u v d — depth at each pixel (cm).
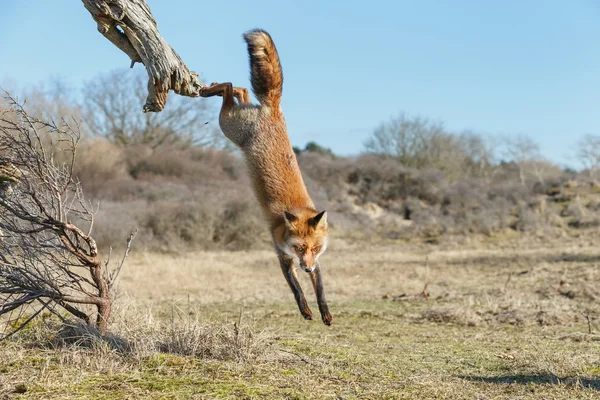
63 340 785
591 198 4303
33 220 749
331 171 5072
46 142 1514
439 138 5669
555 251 2675
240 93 890
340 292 1645
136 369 692
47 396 594
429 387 669
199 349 775
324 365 757
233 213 3312
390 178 4944
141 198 3841
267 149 851
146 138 5872
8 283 769
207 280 1855
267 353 782
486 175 5997
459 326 1141
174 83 730
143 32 691
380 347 923
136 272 1920
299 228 812
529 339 990
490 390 667
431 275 2016
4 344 784
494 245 3278
